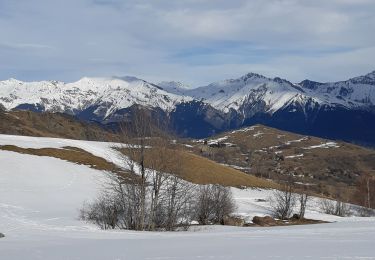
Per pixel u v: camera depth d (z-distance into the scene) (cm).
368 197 10100
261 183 10844
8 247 2400
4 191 6750
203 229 3975
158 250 2145
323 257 1744
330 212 7912
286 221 6025
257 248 2083
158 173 3881
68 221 4356
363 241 2284
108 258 1948
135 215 3847
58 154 9175
